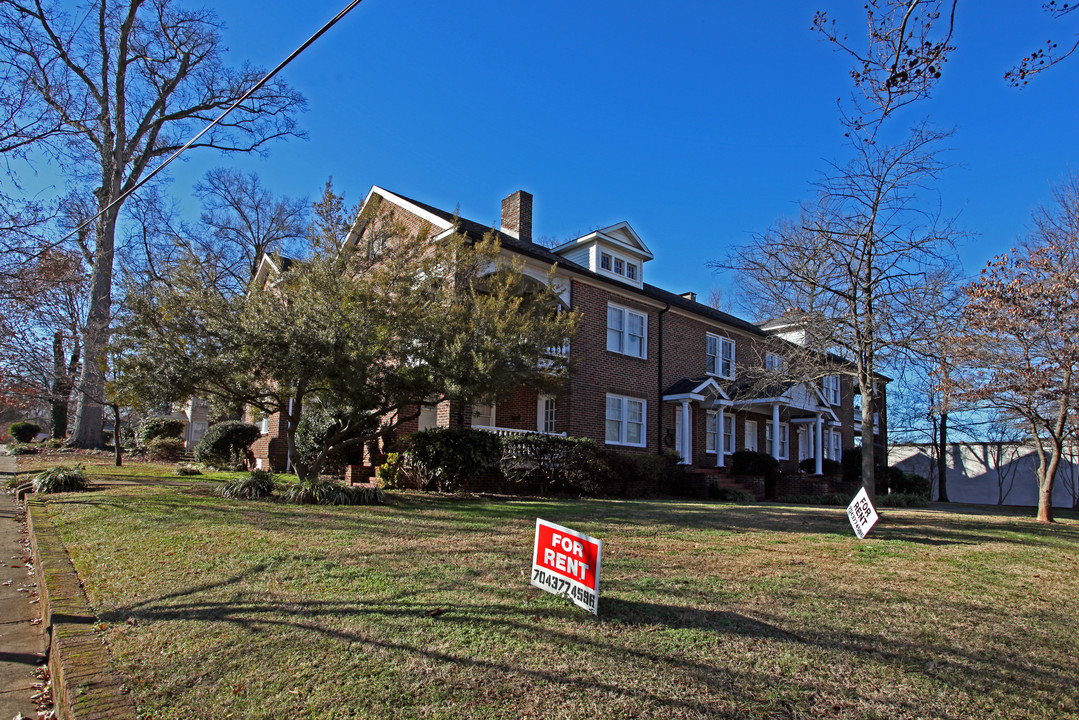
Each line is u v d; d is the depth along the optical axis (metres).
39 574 6.43
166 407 11.25
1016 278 13.27
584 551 5.05
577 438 15.72
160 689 3.66
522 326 10.91
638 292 20.42
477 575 5.95
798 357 13.27
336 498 10.70
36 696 4.22
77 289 18.73
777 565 7.18
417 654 4.08
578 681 3.76
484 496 13.09
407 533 8.06
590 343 18.91
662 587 5.82
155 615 4.86
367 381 11.10
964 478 31.81
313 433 16.69
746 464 22.06
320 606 4.97
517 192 21.05
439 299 11.52
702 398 21.00
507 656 4.07
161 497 10.68
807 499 21.45
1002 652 4.68
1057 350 13.49
